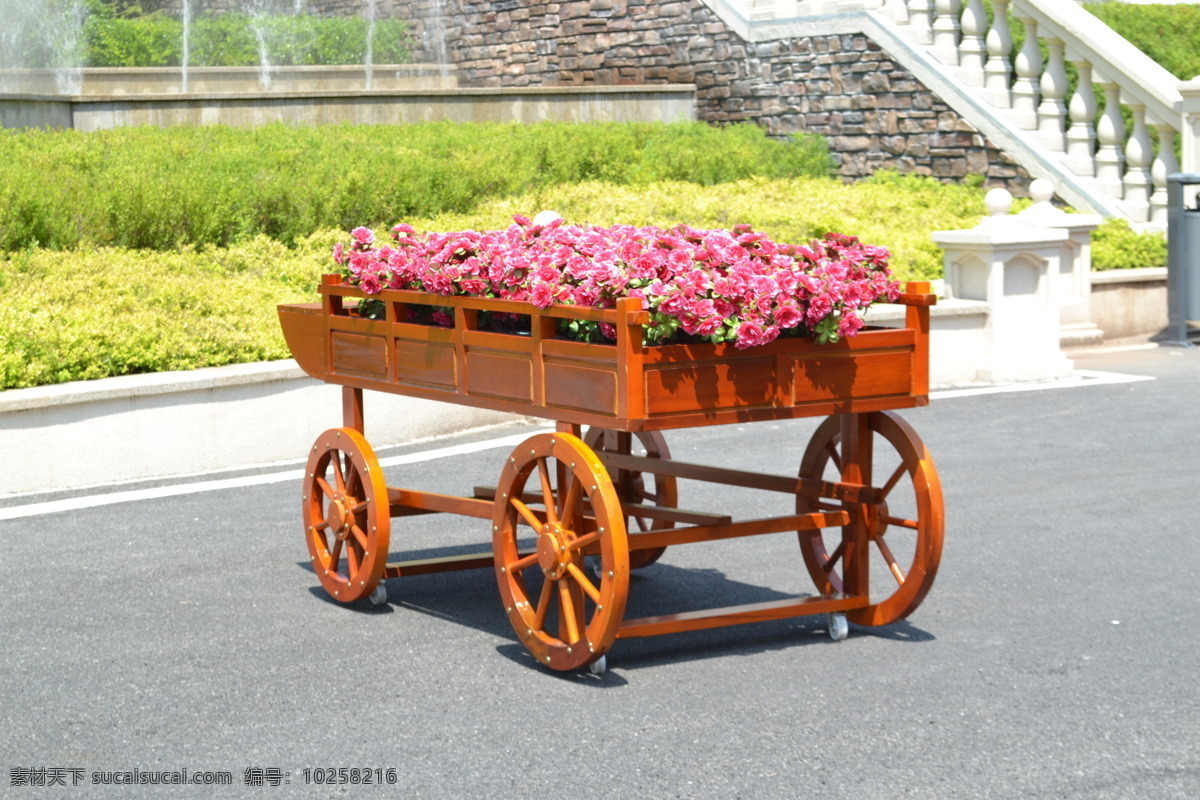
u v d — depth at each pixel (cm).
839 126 1617
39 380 801
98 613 555
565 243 508
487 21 2022
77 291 934
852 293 476
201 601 571
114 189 1109
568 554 472
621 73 1858
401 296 545
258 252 1122
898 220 1334
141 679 480
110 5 2047
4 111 1317
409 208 1255
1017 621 537
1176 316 1238
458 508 539
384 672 486
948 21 1535
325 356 596
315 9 2186
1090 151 1441
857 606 519
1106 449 845
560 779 396
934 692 462
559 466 494
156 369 852
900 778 394
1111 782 391
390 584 602
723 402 463
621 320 443
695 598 577
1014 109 1474
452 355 525
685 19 1772
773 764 404
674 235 505
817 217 1273
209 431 823
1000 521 686
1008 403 996
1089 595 569
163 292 951
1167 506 711
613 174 1452
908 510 732
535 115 1659
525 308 486
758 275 463
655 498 632
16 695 466
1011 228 1088
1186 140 1342
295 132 1409
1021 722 435
